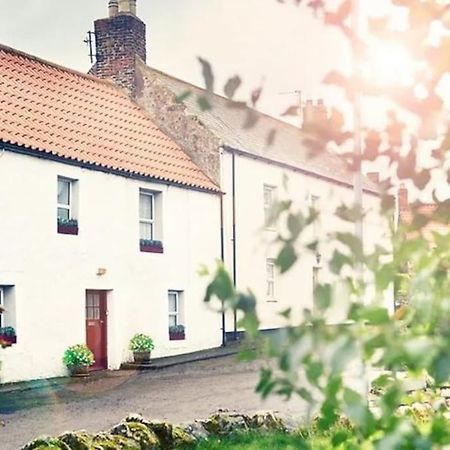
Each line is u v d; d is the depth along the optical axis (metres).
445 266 1.66
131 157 23.80
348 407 1.57
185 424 10.02
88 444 8.41
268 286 29.11
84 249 20.83
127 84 28.70
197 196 25.97
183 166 26.41
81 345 19.80
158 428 9.45
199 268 1.60
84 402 15.12
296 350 1.44
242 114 1.73
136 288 22.75
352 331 1.46
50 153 19.69
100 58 29.31
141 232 23.86
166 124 28.11
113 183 22.14
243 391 15.88
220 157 27.25
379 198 1.84
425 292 1.56
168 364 21.52
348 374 1.57
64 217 20.70
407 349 1.38
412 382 1.94
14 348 18.23
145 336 22.05
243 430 10.19
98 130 23.88
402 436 1.50
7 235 18.38
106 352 21.59
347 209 1.75
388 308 1.58
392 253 1.72
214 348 25.97
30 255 19.00
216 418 10.35
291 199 1.66
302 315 1.52
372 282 1.69
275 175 30.23
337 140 1.79
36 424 12.69
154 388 16.95
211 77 1.70
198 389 16.50
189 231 25.42
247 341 1.59
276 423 10.59
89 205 21.14
